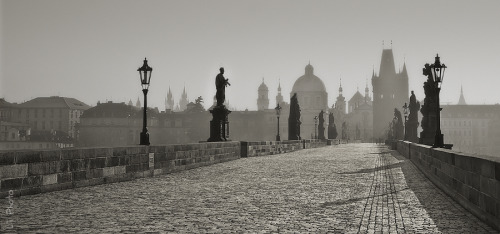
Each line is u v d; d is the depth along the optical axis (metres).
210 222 10.30
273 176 21.41
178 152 24.22
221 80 34.31
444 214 11.48
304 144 65.12
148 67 22.16
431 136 39.94
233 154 34.91
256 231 9.41
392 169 25.66
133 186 17.17
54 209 11.83
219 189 16.38
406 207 12.55
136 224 9.99
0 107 187.00
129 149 19.55
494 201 9.72
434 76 23.53
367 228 9.80
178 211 11.70
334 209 12.16
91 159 17.09
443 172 15.97
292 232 9.35
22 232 9.04
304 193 15.32
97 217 10.77
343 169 25.64
